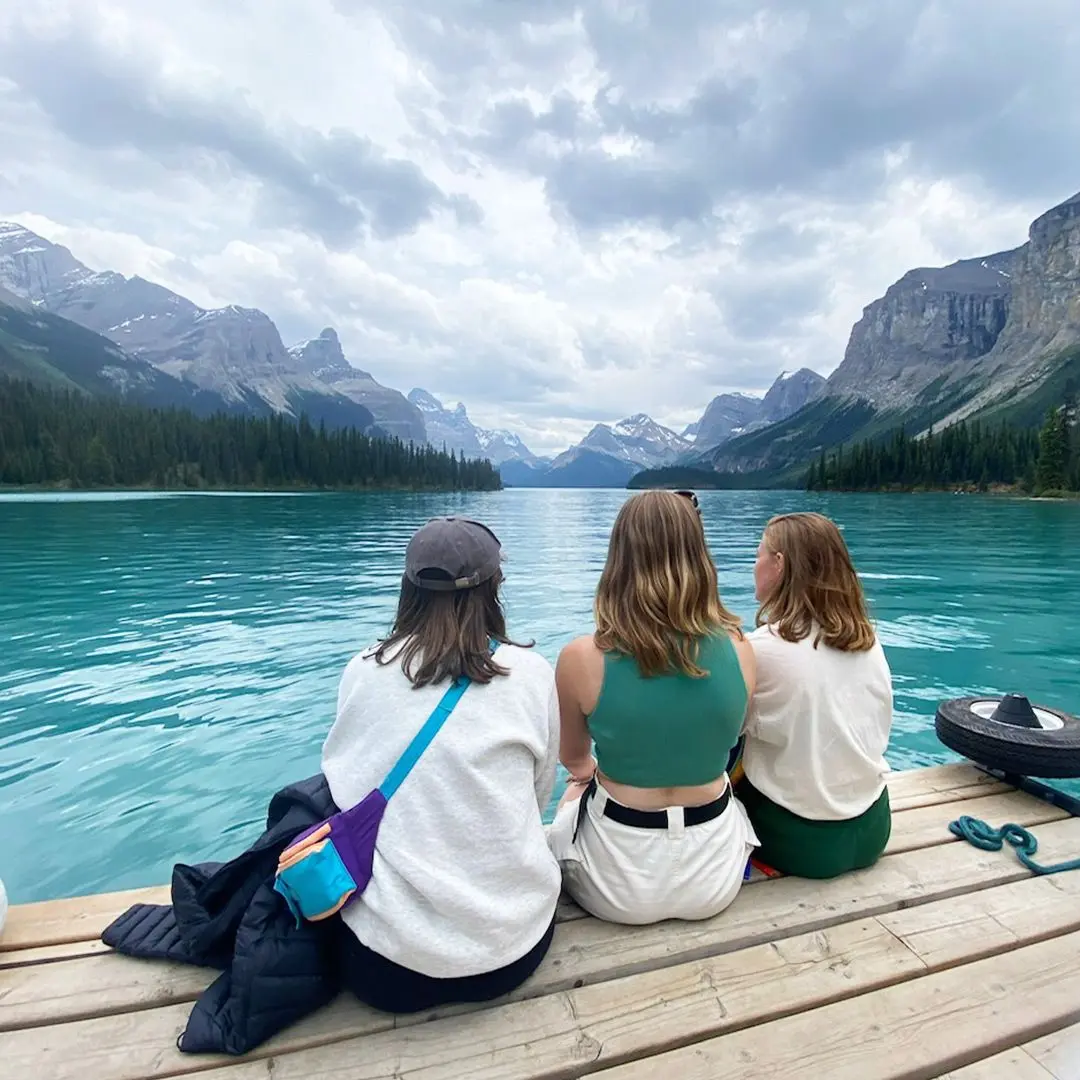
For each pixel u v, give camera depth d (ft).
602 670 6.76
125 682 22.84
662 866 6.97
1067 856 8.92
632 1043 5.93
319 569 50.06
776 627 7.78
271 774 16.31
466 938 5.59
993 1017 6.31
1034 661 26.50
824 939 7.29
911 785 10.87
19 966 6.79
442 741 5.68
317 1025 6.04
